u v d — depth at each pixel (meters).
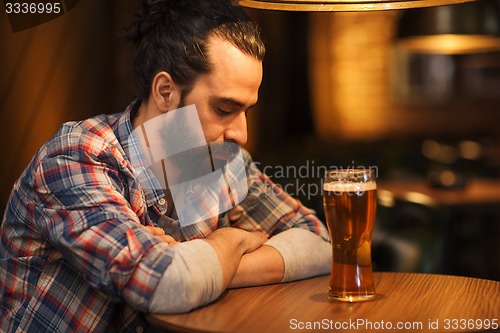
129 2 3.69
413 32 4.15
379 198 3.42
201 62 1.83
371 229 1.74
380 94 7.01
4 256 1.91
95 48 3.55
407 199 3.44
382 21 6.92
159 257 1.62
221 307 1.69
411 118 7.01
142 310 1.63
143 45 1.95
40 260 1.84
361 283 1.74
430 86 6.98
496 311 1.63
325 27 6.96
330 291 1.77
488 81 6.93
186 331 1.51
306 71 6.96
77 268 1.71
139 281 1.61
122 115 1.97
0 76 3.05
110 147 1.86
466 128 6.98
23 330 1.84
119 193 1.80
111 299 1.81
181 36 1.85
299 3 1.89
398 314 1.61
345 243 1.73
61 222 1.73
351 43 6.98
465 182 4.27
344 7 1.89
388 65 6.98
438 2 1.88
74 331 1.81
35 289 1.84
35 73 3.21
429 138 6.98
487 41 4.62
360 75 7.01
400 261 3.30
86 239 1.66
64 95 3.38
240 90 1.85
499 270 4.66
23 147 3.17
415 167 5.40
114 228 1.66
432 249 3.35
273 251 1.96
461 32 4.04
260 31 1.93
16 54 3.11
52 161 1.79
